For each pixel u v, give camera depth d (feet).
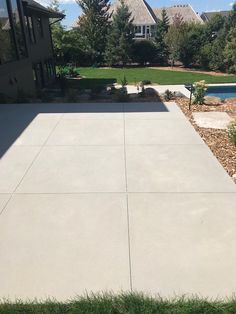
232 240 10.70
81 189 14.21
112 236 11.00
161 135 21.08
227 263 9.72
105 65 100.89
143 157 17.61
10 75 37.35
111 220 11.88
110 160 17.28
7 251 10.40
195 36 90.43
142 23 139.13
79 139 20.59
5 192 14.11
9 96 34.73
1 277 9.37
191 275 9.30
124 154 18.04
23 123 24.18
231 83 59.72
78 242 10.73
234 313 7.89
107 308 8.07
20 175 15.72
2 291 8.87
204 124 24.11
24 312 8.04
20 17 42.55
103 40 99.76
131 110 27.40
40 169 16.34
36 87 52.54
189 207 12.64
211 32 91.04
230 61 78.38
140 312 7.97
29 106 29.60
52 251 10.34
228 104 31.27
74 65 95.55
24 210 12.66
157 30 100.63
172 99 33.83
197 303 8.16
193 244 10.53
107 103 30.32
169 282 9.07
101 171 15.97
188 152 18.22
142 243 10.64
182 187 14.24
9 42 38.73
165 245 10.52
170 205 12.80
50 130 22.47
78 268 9.64
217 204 12.82
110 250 10.34
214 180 14.85
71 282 9.14
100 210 12.53
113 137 20.83
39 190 14.21
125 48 97.19
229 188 14.10
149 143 19.71
